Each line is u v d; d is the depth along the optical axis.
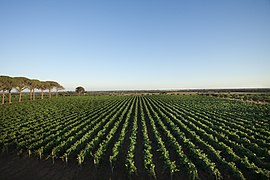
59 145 18.41
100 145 18.38
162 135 24.27
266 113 39.59
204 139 22.11
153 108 51.16
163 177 13.91
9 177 14.20
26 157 17.84
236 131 23.83
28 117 38.56
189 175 13.52
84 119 35.75
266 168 14.37
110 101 78.50
